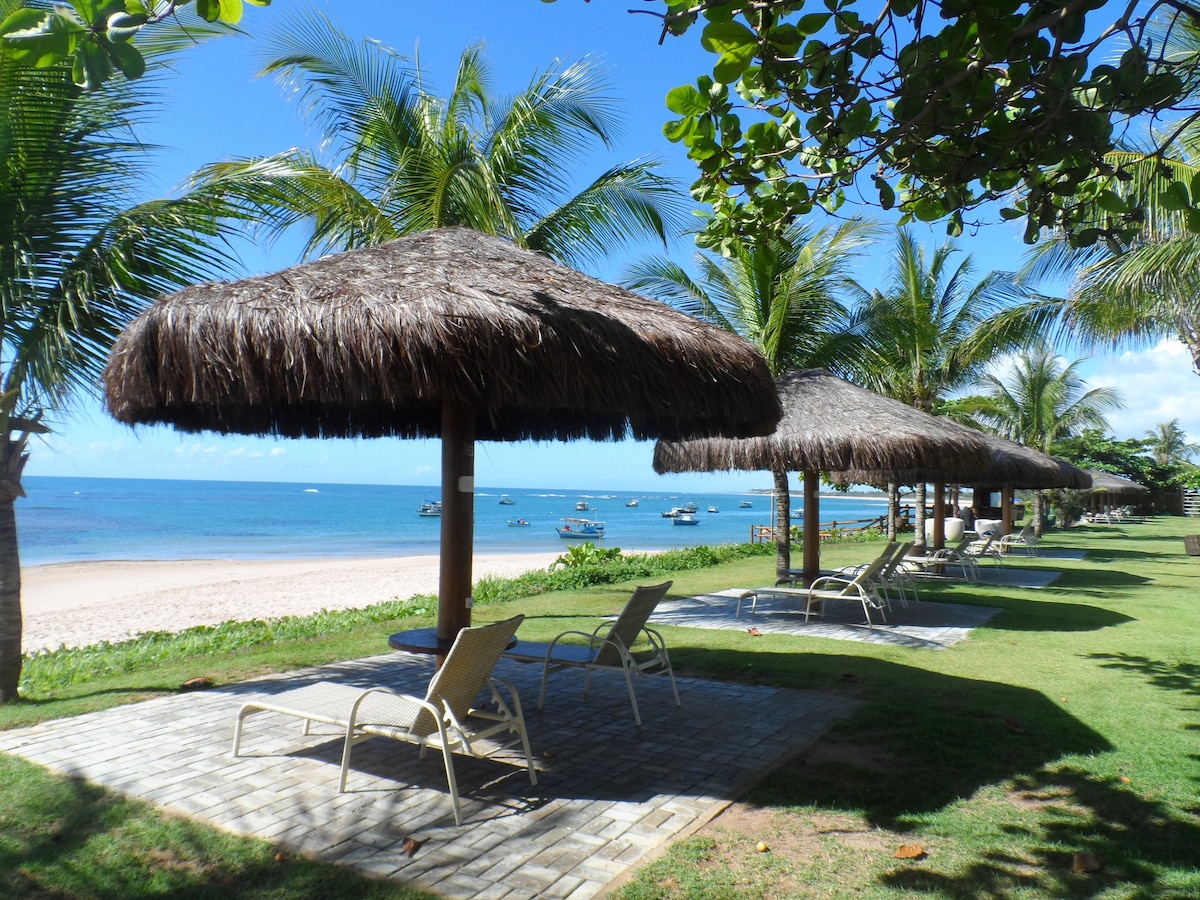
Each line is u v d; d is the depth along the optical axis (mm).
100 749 4875
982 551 18828
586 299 5102
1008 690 6531
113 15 2158
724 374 5172
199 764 4621
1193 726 5531
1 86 5621
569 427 7809
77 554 37188
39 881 3285
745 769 4648
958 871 3428
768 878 3344
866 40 2936
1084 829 3863
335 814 3943
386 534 55906
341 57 10258
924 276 20859
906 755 4910
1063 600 12469
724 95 3537
